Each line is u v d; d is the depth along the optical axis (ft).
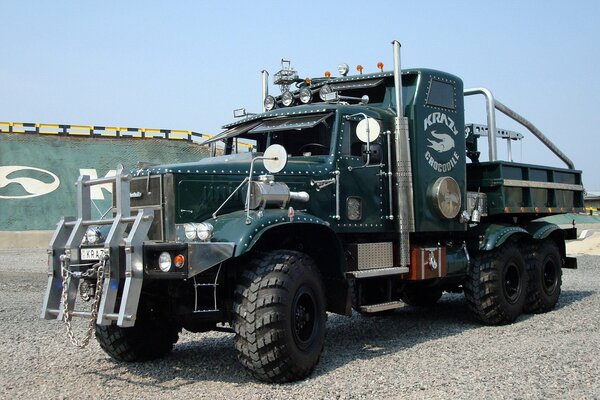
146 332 21.71
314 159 23.31
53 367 21.24
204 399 16.92
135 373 20.35
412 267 25.49
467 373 18.84
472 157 34.71
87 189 19.56
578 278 47.42
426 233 27.25
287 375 18.29
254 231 18.34
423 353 22.21
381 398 16.52
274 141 25.25
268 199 19.93
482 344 23.65
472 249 28.73
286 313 18.15
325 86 25.53
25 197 114.62
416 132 26.12
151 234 20.07
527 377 18.21
